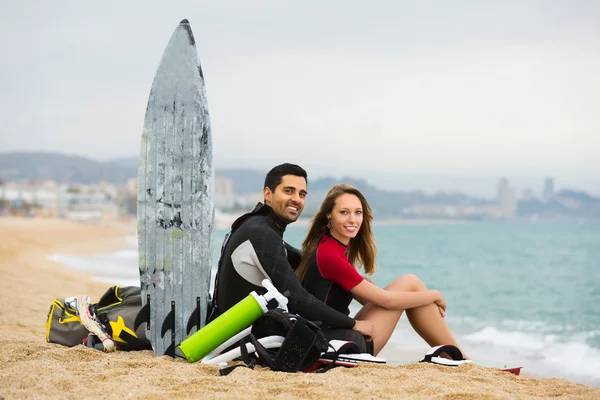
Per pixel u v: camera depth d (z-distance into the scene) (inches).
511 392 136.6
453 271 1041.5
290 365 147.2
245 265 158.4
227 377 139.2
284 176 163.8
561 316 459.8
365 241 181.5
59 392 124.8
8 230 1589.6
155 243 171.8
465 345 316.2
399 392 130.7
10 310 287.4
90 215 6304.1
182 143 174.2
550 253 1604.3
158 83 177.2
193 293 169.8
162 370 144.9
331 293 168.9
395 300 168.2
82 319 171.9
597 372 250.5
